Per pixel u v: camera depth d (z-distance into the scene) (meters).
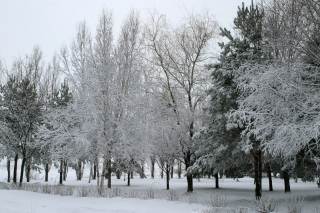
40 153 20.59
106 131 11.77
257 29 10.85
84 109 11.49
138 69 13.38
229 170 20.42
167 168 19.78
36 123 16.55
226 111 11.77
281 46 8.09
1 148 18.22
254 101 7.78
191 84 17.17
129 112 12.44
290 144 6.88
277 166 16.59
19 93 16.86
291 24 7.60
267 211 7.51
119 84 12.55
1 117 16.56
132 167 17.09
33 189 13.52
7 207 8.14
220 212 7.29
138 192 11.84
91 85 11.65
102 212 7.39
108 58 12.21
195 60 17.27
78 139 10.38
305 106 6.89
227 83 12.31
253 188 20.61
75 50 15.97
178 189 19.45
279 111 7.39
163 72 17.70
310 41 7.47
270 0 9.13
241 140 11.52
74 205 8.36
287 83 7.00
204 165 14.76
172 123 15.75
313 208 8.62
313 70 7.84
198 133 13.20
